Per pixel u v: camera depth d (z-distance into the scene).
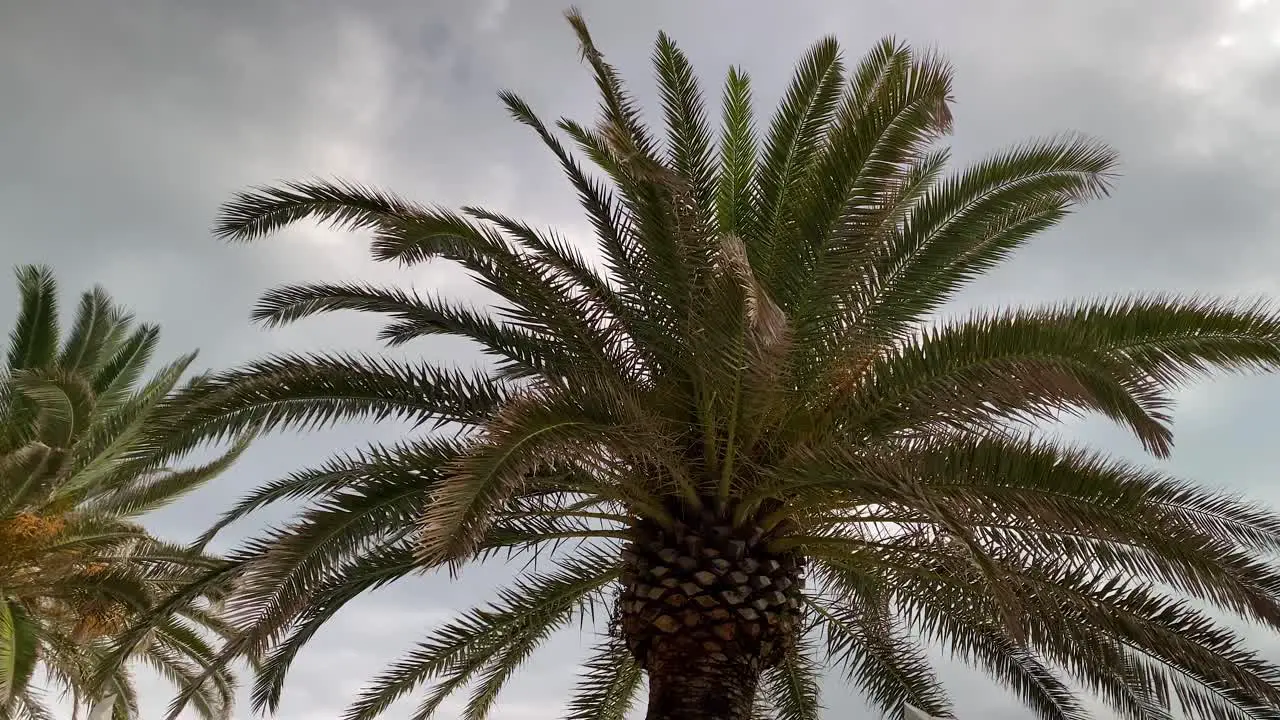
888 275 9.33
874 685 11.70
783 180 9.68
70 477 16.83
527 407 7.45
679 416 9.27
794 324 8.70
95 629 16.25
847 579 11.14
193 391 9.00
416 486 8.79
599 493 9.20
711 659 8.66
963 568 9.38
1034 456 7.89
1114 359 7.92
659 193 8.83
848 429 8.65
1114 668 9.53
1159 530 7.84
